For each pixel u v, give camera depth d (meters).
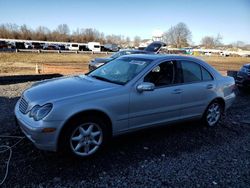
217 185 3.36
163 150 4.30
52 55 35.19
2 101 6.89
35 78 11.75
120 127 4.09
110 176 3.43
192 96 4.95
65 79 4.68
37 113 3.50
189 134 5.10
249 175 3.66
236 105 7.91
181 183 3.36
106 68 5.05
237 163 3.99
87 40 91.62
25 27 84.12
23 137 4.46
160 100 4.45
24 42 52.75
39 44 56.16
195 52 58.94
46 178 3.29
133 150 4.23
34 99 3.72
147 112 4.33
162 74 4.60
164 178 3.45
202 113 5.30
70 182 3.24
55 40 87.06
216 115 5.62
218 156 4.20
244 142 4.88
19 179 3.23
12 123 5.12
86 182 3.26
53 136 3.48
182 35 80.81
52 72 15.81
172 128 5.38
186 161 3.96
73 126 3.62
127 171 3.57
